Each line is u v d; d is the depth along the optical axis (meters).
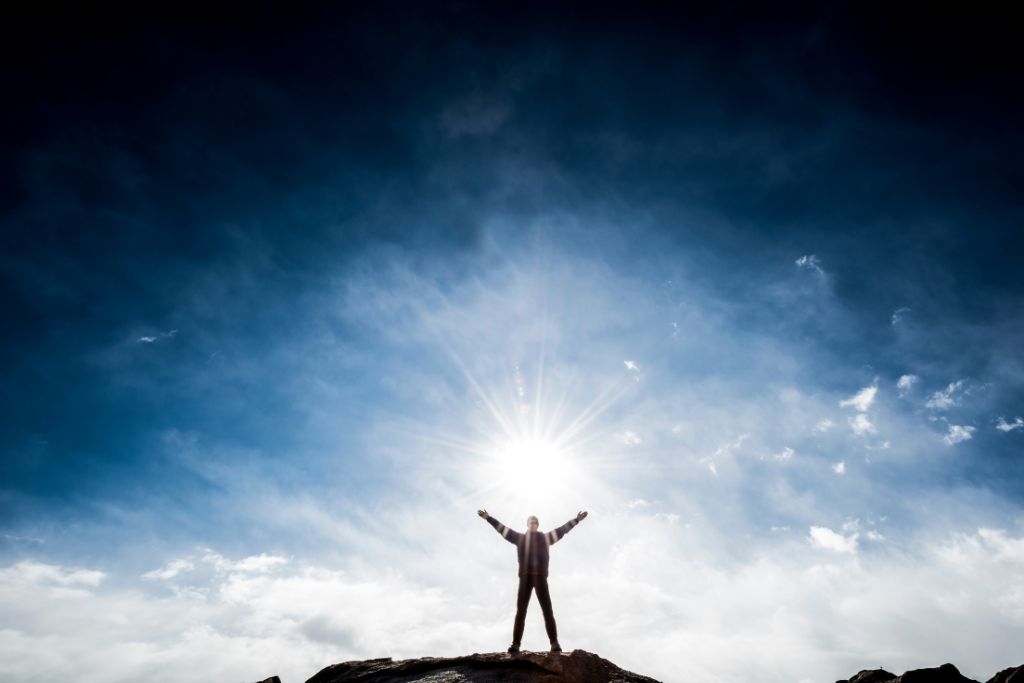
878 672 12.21
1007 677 10.37
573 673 9.73
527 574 10.65
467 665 10.40
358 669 11.45
